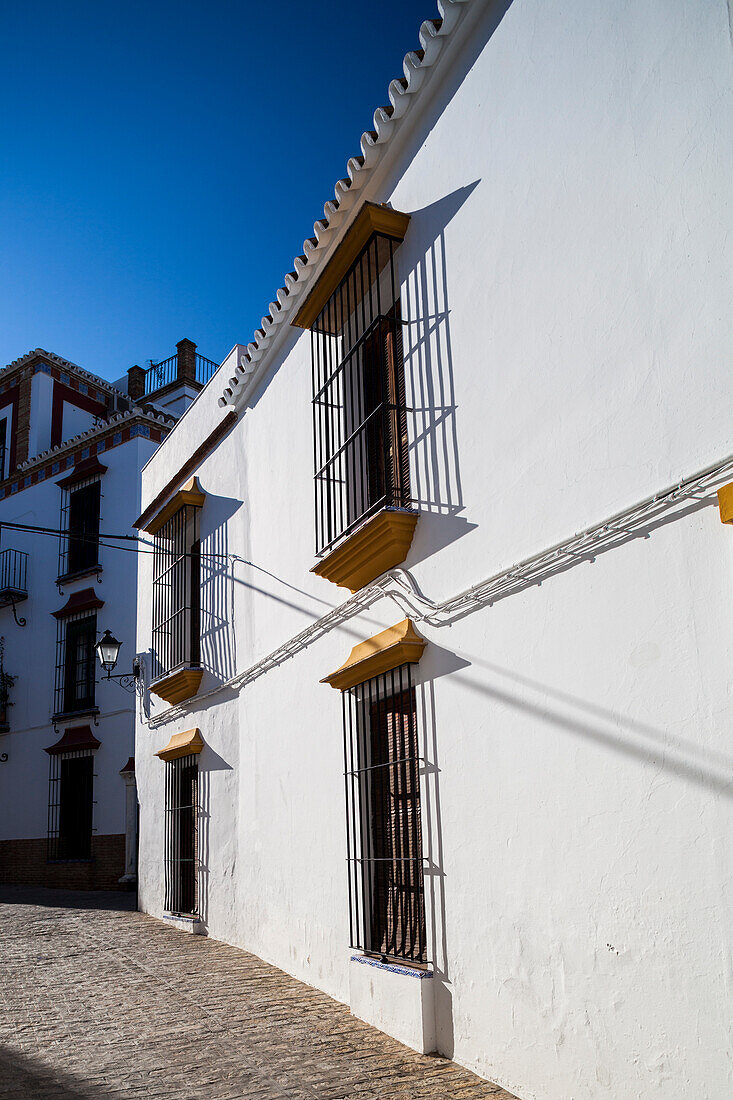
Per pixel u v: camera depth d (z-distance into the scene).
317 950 7.15
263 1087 4.73
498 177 5.28
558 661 4.48
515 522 4.92
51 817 18.39
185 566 11.58
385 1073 4.92
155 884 11.94
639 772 3.89
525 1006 4.52
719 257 3.65
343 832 6.82
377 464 6.64
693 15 3.85
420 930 5.68
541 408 4.75
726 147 3.64
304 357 8.28
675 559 3.78
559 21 4.76
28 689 19.88
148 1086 4.77
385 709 6.39
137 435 19.00
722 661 3.51
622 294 4.20
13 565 20.97
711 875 3.48
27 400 22.45
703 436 3.68
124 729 17.67
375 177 6.77
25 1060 5.25
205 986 7.24
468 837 5.14
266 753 8.64
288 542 8.45
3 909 13.27
